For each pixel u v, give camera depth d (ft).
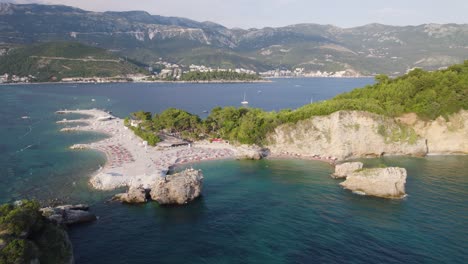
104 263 188.03
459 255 191.01
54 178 330.75
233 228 227.40
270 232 220.84
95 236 218.38
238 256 193.47
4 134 532.32
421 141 404.98
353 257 190.29
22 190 298.15
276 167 371.97
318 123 421.59
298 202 269.64
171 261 189.57
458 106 405.39
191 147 457.68
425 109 410.93
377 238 210.18
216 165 382.83
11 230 157.48
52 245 175.83
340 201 270.26
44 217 192.34
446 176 326.65
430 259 187.42
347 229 222.48
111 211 257.55
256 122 454.40
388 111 416.67
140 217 246.68
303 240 209.67
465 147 404.36
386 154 410.72
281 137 435.53
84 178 331.98
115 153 421.59
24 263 148.77
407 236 212.23
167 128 534.37
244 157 407.85
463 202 263.49
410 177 325.21
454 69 451.53
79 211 240.12
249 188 304.09
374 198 275.59
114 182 315.99
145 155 413.59
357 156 407.23
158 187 270.67
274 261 187.73
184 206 265.75
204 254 196.24
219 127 522.88
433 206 256.93
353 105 416.26
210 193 293.64
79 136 524.52
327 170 358.02
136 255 195.93
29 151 431.43
